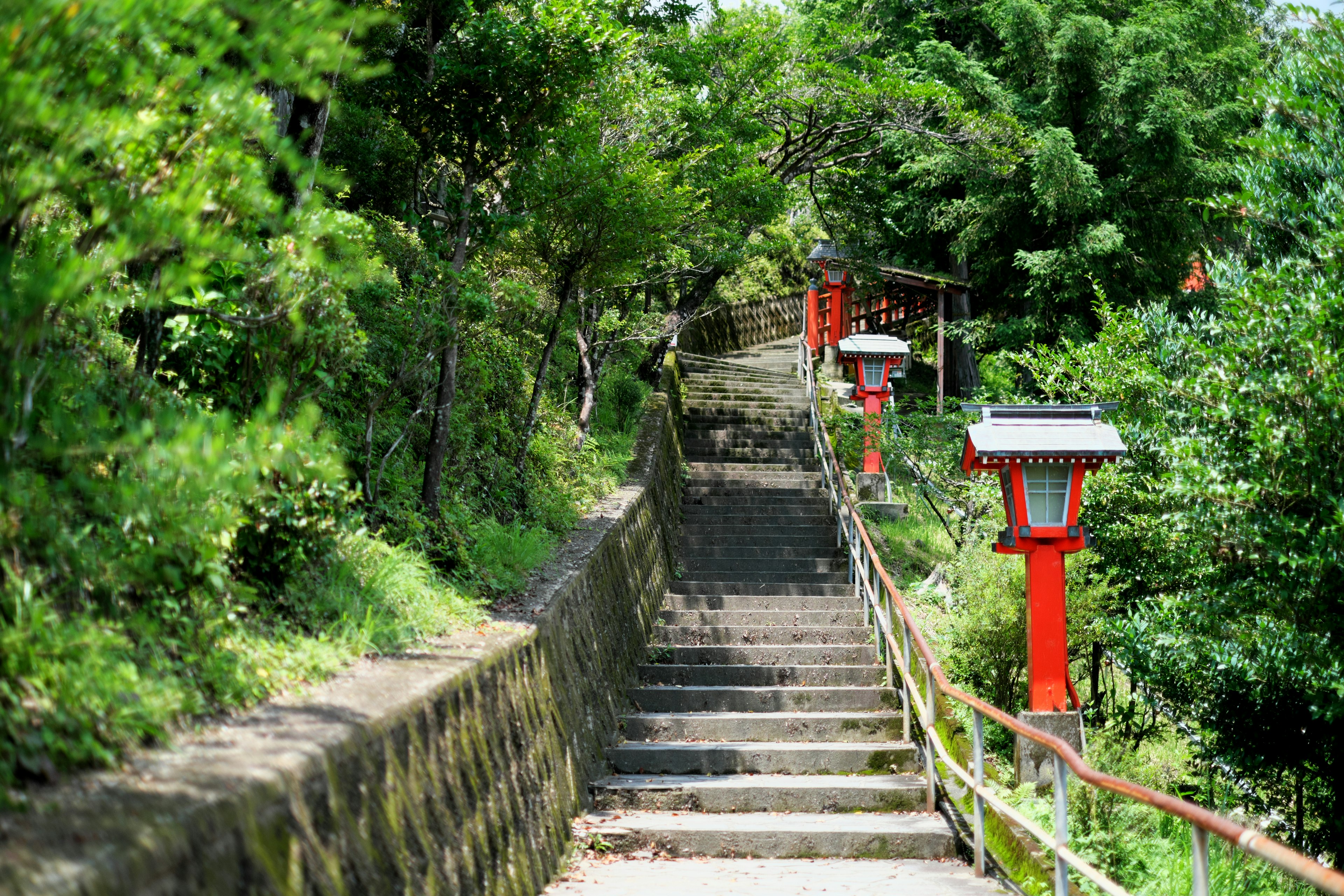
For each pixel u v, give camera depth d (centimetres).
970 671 898
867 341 1445
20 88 222
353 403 655
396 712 351
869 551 966
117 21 244
